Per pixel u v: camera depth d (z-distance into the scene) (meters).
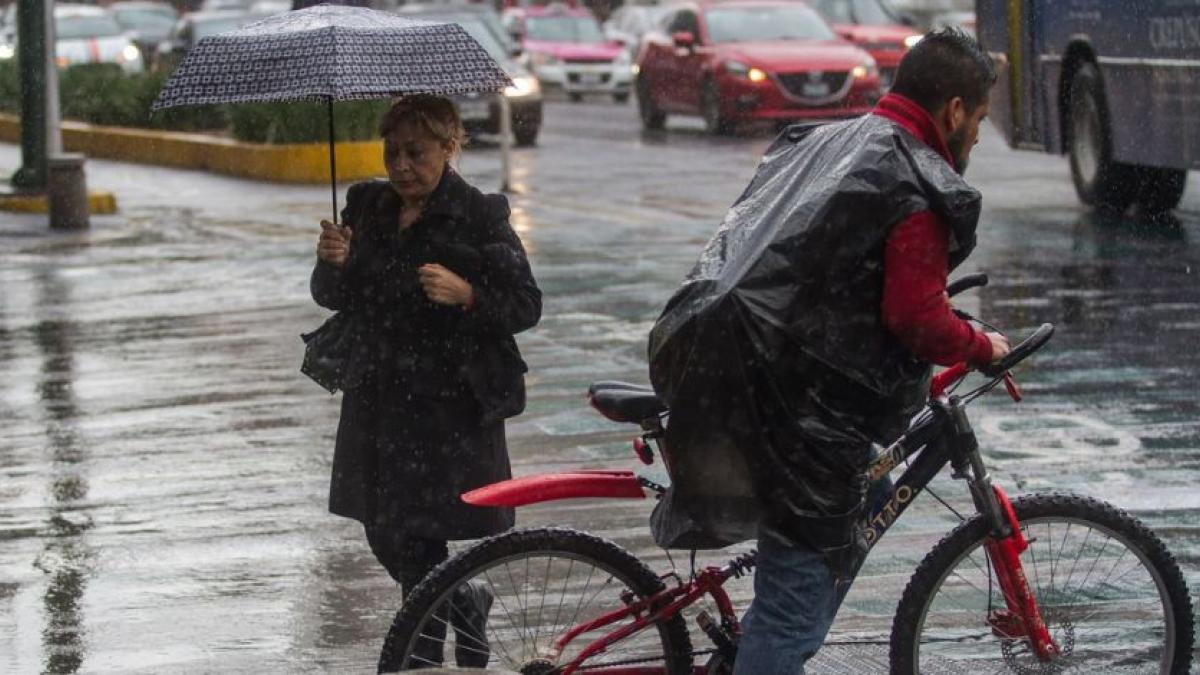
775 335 9.72
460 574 10.71
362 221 11.83
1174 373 23.30
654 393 10.76
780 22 64.19
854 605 14.46
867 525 10.76
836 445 9.91
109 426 21.44
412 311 11.61
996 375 10.53
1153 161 36.81
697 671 11.01
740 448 9.88
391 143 11.50
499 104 60.00
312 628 14.40
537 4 120.00
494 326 11.52
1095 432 20.22
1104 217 39.28
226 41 11.56
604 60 84.56
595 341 26.16
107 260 35.84
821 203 9.73
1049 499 11.16
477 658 11.27
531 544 10.77
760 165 10.34
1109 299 28.94
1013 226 38.09
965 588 14.15
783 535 10.08
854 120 10.17
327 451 20.11
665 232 38.12
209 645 14.01
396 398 11.66
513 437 20.39
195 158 57.38
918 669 11.12
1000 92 42.84
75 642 14.10
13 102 71.88
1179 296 29.14
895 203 9.69
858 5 71.81
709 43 63.22
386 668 10.68
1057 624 11.62
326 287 11.77
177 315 29.27
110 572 15.88
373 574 15.77
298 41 11.36
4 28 89.62
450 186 11.61
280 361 25.30
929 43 10.09
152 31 103.69
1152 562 11.25
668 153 56.88
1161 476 18.28
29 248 37.88
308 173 52.53
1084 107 39.44
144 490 18.56
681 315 9.84
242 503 18.03
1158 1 35.78
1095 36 38.50
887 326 9.84
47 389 23.64
